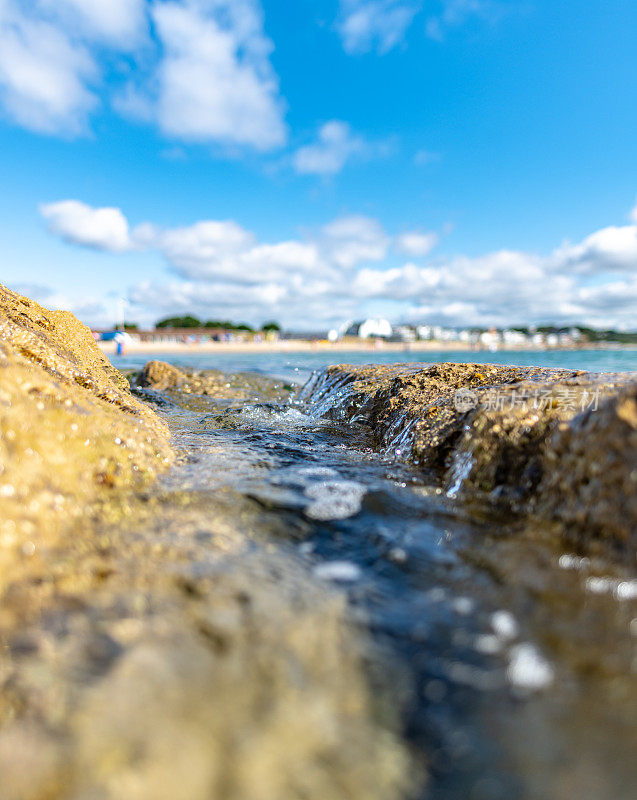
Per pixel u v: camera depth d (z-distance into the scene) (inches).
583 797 32.1
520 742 36.6
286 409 234.2
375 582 60.3
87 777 33.5
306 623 51.0
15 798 32.4
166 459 110.6
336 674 43.6
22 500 68.2
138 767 34.1
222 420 194.2
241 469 112.0
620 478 65.7
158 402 253.0
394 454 135.8
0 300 170.1
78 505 77.0
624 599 54.7
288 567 63.7
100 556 63.9
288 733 37.1
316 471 113.3
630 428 65.4
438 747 36.4
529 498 86.0
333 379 246.7
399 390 169.3
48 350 127.4
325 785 33.3
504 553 67.8
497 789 33.1
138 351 1450.5
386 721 38.6
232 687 41.3
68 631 48.3
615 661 44.6
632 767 33.9
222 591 56.4
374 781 33.8
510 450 94.2
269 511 84.4
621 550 63.0
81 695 40.0
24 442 77.0
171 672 42.8
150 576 59.1
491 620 52.0
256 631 49.2
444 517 83.5
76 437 88.3
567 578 59.9
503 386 120.1
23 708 38.8
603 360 678.5
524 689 41.8
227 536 72.7
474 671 44.2
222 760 34.7
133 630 48.5
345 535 75.4
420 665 45.0
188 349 1601.9
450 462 113.9
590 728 37.4
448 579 61.1
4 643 46.4
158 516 79.3
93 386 129.1
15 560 59.6
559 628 50.1
